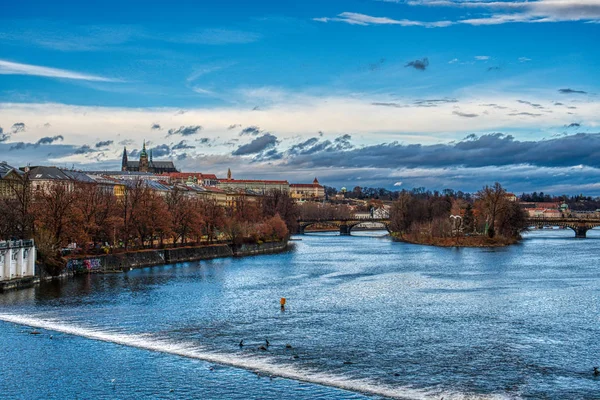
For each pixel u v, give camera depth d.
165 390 98.62
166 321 143.50
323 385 99.94
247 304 164.88
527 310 156.12
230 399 94.81
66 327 137.12
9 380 103.31
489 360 113.00
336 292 185.25
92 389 99.31
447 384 100.62
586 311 154.75
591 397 95.69
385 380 102.38
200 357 114.25
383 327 137.62
